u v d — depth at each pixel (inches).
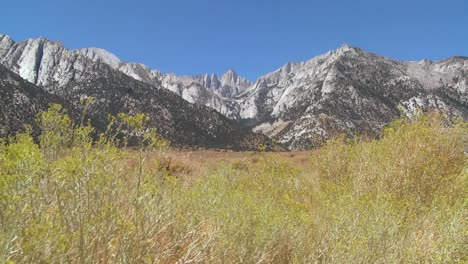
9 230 99.1
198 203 184.7
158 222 153.7
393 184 273.0
